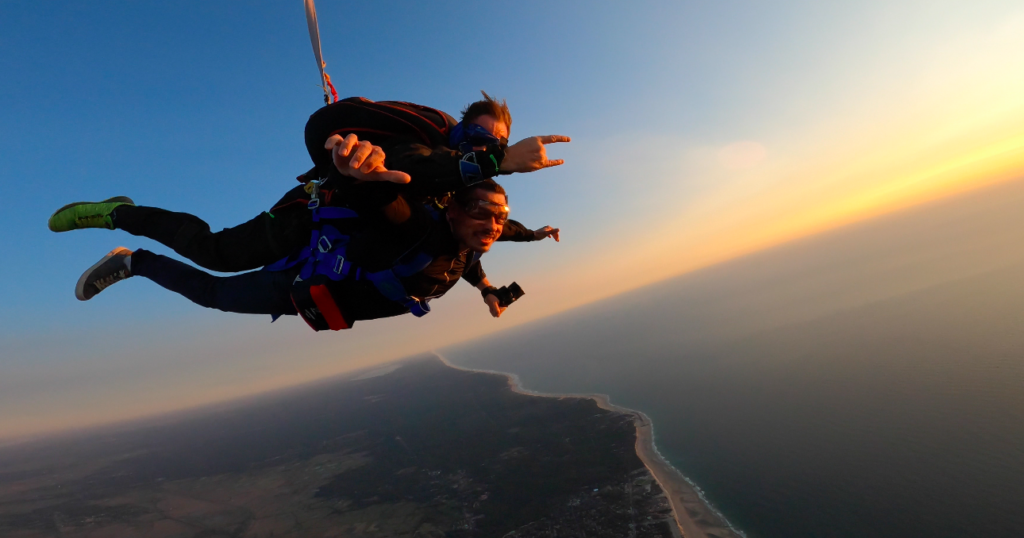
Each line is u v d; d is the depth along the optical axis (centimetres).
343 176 225
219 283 349
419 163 226
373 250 274
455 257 312
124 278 381
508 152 218
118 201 348
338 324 304
